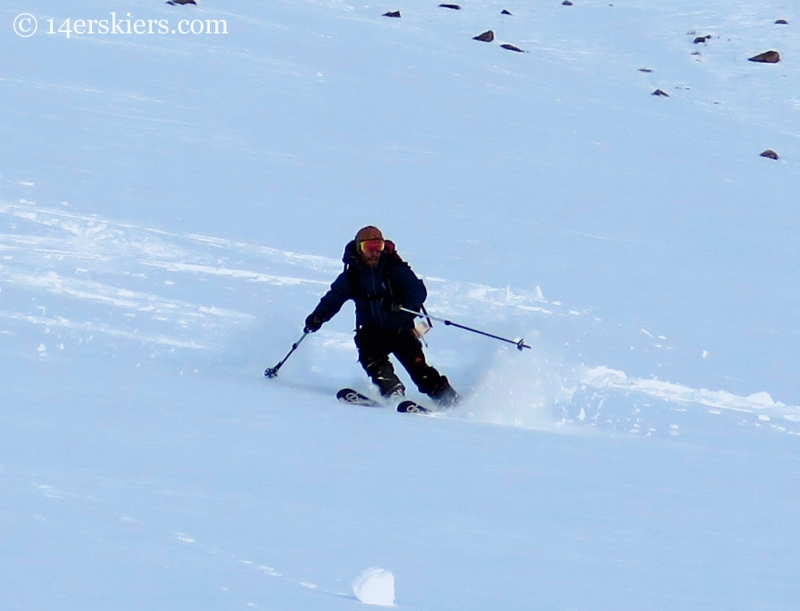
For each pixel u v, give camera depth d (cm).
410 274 3106
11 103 7338
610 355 4038
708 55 14612
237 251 4816
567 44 14650
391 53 12231
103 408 2086
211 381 2842
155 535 1284
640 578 1419
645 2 16450
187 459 1734
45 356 2770
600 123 10719
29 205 4928
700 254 6412
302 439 2100
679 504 1961
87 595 1038
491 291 4900
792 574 1529
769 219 7781
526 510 1747
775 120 12594
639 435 2900
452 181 7419
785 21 15712
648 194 8075
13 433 1725
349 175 7069
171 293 3978
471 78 11794
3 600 995
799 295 5684
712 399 3572
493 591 1267
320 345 3709
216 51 10612
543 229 6456
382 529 1490
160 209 5347
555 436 2661
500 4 16000
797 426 3309
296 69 10494
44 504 1334
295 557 1289
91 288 3838
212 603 1066
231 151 7144
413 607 1162
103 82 8588
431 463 2042
